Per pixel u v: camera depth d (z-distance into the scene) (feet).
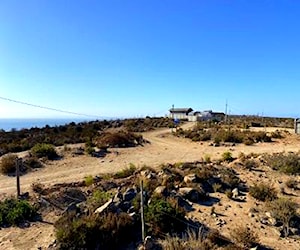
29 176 75.97
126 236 43.70
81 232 40.86
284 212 52.75
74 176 75.36
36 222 48.26
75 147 106.22
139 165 84.89
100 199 52.21
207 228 48.62
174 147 122.62
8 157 84.58
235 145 123.24
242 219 53.26
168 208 47.24
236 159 90.68
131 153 105.91
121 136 122.72
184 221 48.47
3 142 131.23
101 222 43.29
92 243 40.81
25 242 42.45
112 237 41.96
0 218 47.73
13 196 57.62
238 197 62.90
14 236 44.21
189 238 42.75
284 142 125.59
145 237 42.45
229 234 47.34
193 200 58.90
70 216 45.68
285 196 65.26
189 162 85.97
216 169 76.59
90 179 67.00
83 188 61.82
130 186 61.82
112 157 98.58
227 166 82.07
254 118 319.68
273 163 84.48
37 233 44.91
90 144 110.63
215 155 101.40
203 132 156.97
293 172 79.41
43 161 88.58
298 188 70.33
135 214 47.01
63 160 91.81
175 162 88.69
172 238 42.57
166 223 45.78
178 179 67.15
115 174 74.84
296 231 50.57
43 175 76.95
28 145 113.50
